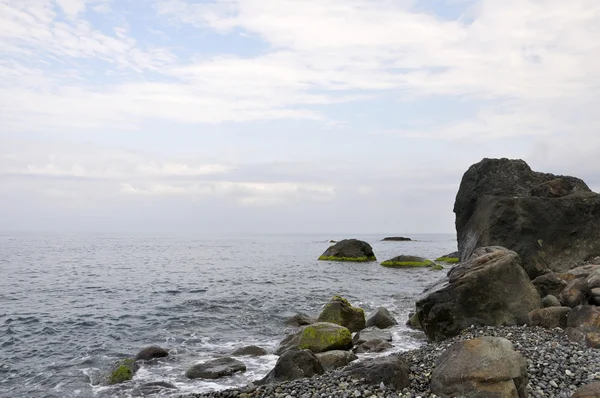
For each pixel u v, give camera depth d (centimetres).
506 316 1833
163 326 2500
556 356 1306
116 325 2514
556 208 2792
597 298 1747
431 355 1481
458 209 3534
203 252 9875
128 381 1658
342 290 3847
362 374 1232
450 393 1058
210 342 2209
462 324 1856
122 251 9844
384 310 2561
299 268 5816
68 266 5944
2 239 17450
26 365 1853
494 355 1070
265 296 3456
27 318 2673
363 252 7025
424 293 2070
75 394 1548
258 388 1305
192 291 3706
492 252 2027
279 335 2359
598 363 1228
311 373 1484
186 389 1562
